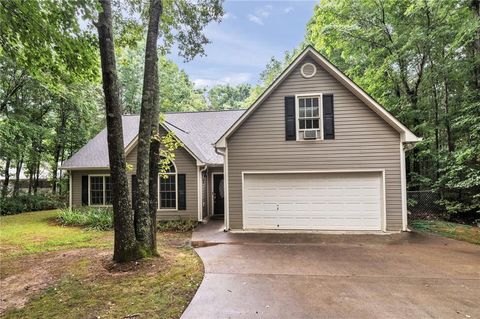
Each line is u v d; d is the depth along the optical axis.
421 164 13.77
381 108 9.34
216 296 4.66
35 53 6.70
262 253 7.22
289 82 10.11
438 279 5.33
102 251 7.35
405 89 13.62
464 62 11.27
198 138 14.19
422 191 12.15
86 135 20.16
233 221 10.23
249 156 10.21
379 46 13.78
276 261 6.53
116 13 7.97
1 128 14.48
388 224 9.48
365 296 4.62
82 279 5.43
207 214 13.09
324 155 9.84
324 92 9.91
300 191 9.99
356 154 9.69
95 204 13.48
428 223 10.57
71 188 13.62
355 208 9.70
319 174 9.90
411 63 13.12
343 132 9.77
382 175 9.54
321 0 14.71
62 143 19.47
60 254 7.34
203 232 9.98
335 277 5.49
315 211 9.89
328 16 14.34
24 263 6.65
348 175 9.75
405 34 12.30
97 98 22.00
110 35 6.09
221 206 13.58
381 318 3.91
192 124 15.37
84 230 10.81
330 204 9.82
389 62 12.45
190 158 11.91
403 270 5.84
